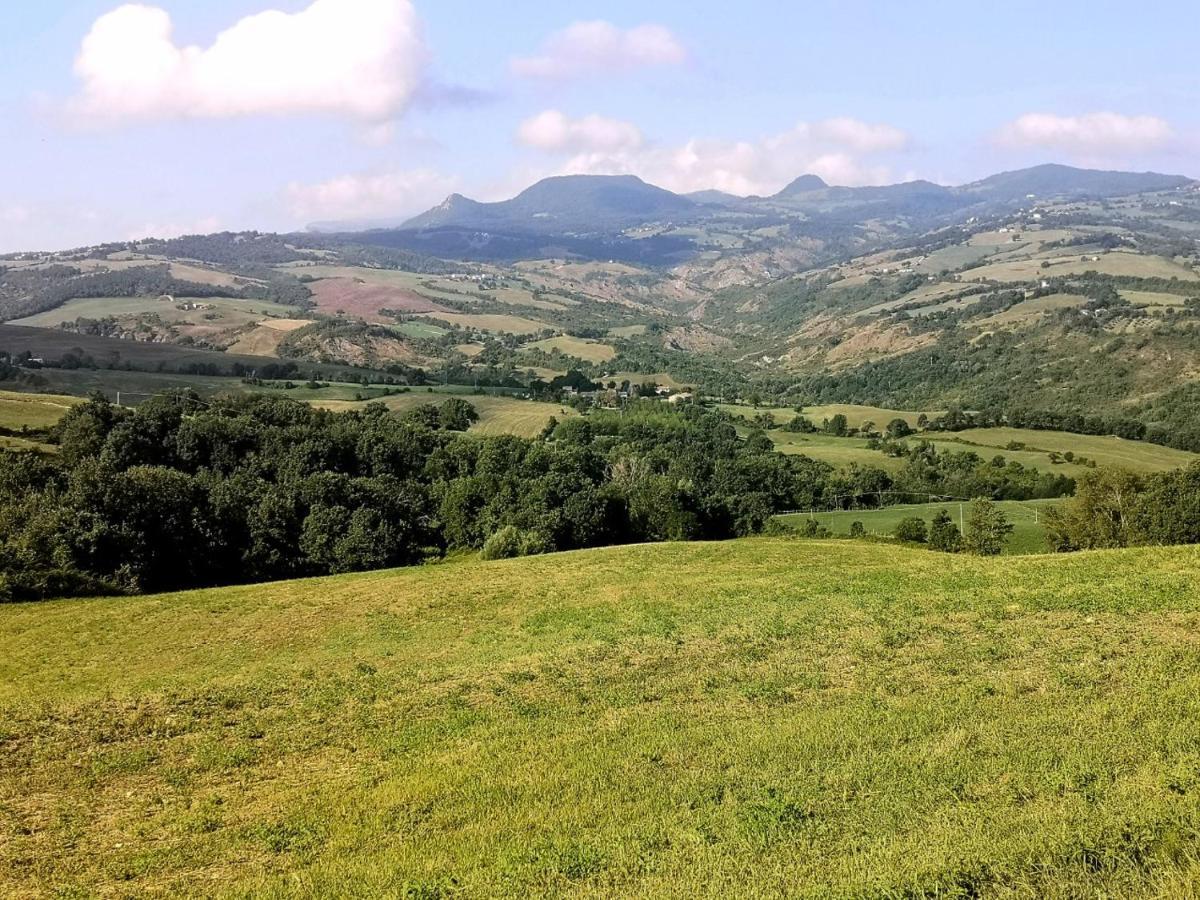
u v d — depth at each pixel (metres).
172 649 31.02
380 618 34.56
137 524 52.69
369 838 12.81
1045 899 8.77
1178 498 58.75
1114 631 20.89
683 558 46.19
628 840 11.52
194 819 14.16
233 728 19.33
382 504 71.00
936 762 13.03
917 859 9.72
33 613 37.78
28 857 13.03
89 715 20.53
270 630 33.62
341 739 18.12
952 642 21.47
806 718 16.30
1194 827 9.65
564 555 50.16
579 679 21.25
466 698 20.48
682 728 16.56
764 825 11.44
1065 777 11.80
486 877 10.74
